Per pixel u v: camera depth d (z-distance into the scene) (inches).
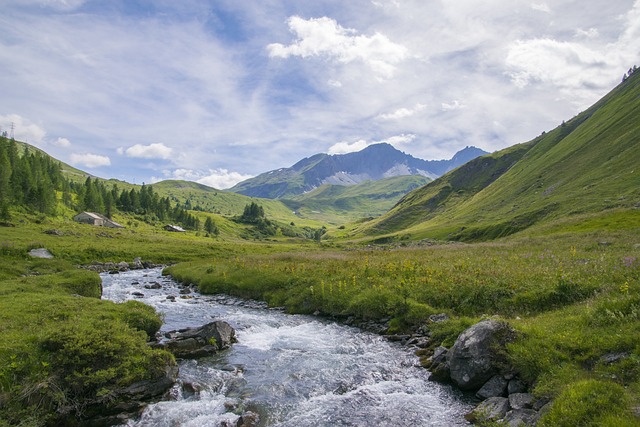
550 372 507.5
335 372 673.6
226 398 574.6
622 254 1176.8
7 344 544.1
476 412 497.4
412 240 6574.8
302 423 502.0
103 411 516.4
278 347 821.9
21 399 472.4
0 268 1505.9
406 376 650.2
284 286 1354.6
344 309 1082.7
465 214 7534.5
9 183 5059.1
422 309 922.1
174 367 625.9
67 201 6609.3
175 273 1973.4
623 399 397.1
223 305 1289.4
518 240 2410.2
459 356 599.8
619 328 546.9
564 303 813.2
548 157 7637.8
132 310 839.7
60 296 917.2
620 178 4352.9
